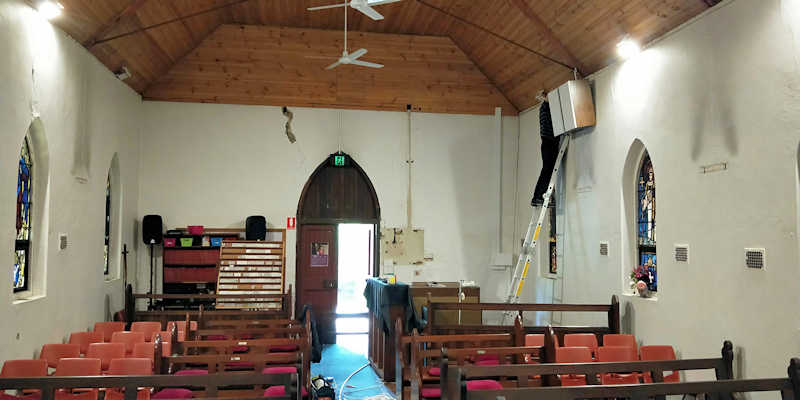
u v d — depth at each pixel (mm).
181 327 8242
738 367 6352
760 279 6082
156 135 11609
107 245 10180
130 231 10953
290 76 11898
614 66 8961
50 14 7121
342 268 12328
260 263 11117
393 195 12344
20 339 6605
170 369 5961
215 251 11391
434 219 12445
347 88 12117
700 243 6992
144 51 9953
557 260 10969
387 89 12242
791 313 5711
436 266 12398
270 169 11938
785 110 5805
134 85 10883
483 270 12531
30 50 6773
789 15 5750
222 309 10641
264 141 11938
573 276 10305
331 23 11578
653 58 7969
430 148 12484
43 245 7293
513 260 12617
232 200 11781
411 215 12375
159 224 11164
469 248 12516
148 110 11609
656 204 7875
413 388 6207
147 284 11406
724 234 6598
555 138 10695
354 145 12234
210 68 11648
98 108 9094
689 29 7211
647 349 6977
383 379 8844
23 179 7082
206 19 10703
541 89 11266
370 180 12273
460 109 12562
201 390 6090
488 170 12656
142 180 11531
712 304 6773
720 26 6684
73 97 8078
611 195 9055
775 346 5879
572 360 6508
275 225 11883
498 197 12594
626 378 6559
